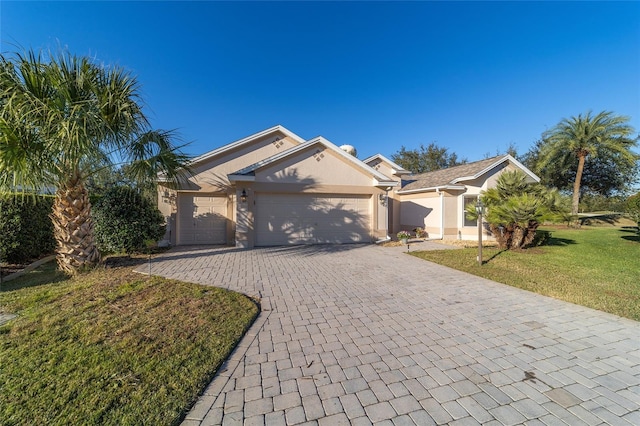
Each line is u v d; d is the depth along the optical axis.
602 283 6.19
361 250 10.75
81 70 5.76
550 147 22.95
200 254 9.68
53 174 6.07
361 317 4.36
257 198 11.70
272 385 2.65
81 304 4.56
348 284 6.16
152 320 3.99
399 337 3.69
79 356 3.03
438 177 17.31
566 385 2.69
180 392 2.49
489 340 3.62
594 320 4.25
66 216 6.50
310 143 11.94
